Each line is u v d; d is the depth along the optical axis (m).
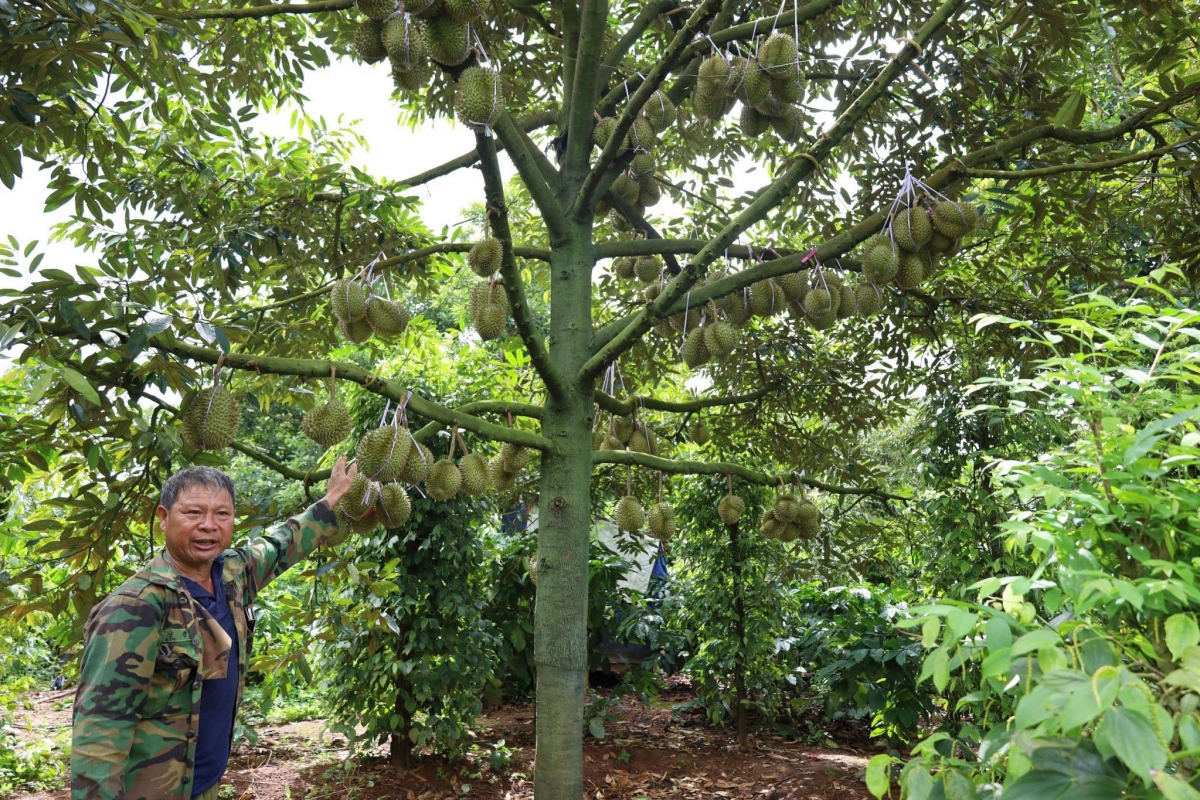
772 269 3.84
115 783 1.99
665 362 6.54
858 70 4.96
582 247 4.31
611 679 8.70
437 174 5.05
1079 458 1.97
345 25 5.56
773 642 6.48
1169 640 1.40
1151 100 3.85
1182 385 1.97
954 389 5.80
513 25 5.73
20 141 3.51
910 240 3.51
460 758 5.80
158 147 4.84
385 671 5.34
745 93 3.71
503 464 4.12
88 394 2.53
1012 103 4.84
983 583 1.76
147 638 2.10
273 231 5.00
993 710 2.41
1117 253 5.12
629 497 4.46
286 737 6.80
